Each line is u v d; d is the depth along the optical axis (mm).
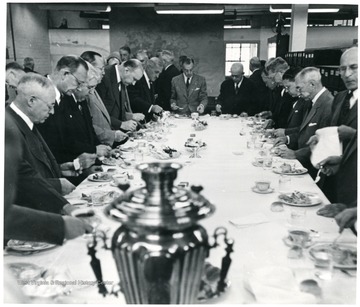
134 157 3012
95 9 9352
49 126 2676
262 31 13023
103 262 1383
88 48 11000
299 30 7738
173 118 5496
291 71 4059
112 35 10844
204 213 912
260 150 3234
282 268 1269
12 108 2072
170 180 960
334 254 1387
